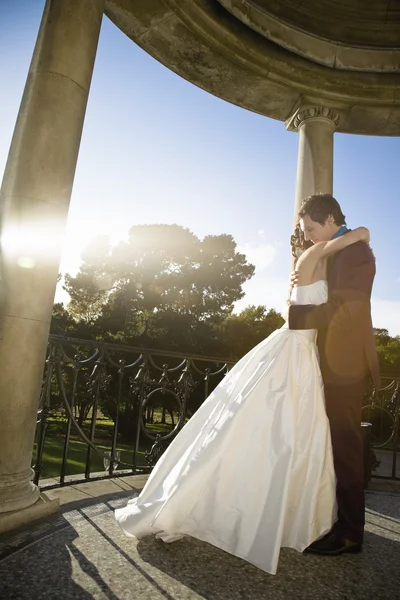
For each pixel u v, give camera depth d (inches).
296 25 217.8
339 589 73.4
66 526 97.0
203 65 215.0
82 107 122.8
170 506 79.8
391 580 77.9
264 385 87.6
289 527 82.4
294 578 76.7
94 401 150.5
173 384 179.0
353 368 90.4
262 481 80.1
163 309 1316.4
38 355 106.3
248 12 202.8
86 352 488.4
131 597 66.8
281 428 83.7
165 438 174.2
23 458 103.6
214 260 1403.8
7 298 103.3
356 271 91.2
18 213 107.3
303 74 216.2
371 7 211.3
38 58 119.4
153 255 1376.7
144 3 181.3
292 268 204.5
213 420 90.2
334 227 102.4
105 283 1571.1
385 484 175.2
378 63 223.6
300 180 220.2
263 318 1473.9
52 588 68.1
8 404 100.2
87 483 142.2
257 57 208.1
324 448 85.7
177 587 71.0
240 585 73.0
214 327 1339.8
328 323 90.3
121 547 86.3
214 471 82.4
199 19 189.9
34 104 114.7
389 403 194.4
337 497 89.5
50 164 112.1
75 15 122.8
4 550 82.0
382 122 237.3
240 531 78.1
